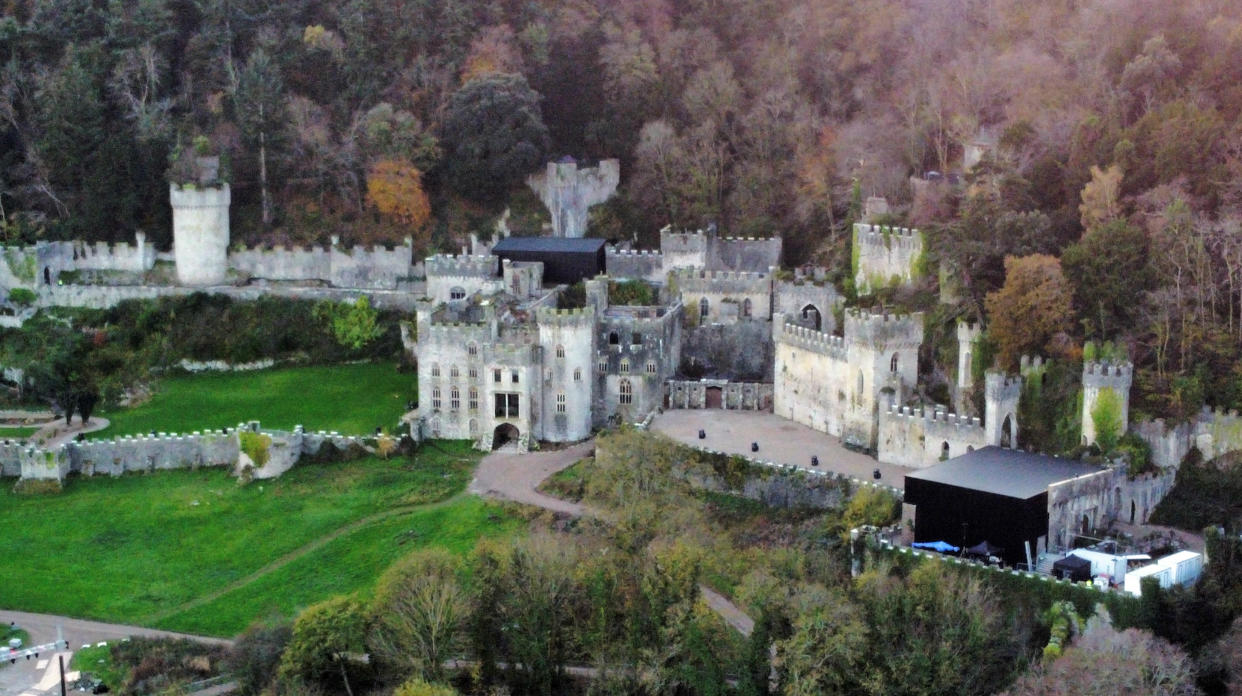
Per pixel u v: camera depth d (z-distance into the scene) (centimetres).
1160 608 19250
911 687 18725
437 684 19762
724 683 19538
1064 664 17950
